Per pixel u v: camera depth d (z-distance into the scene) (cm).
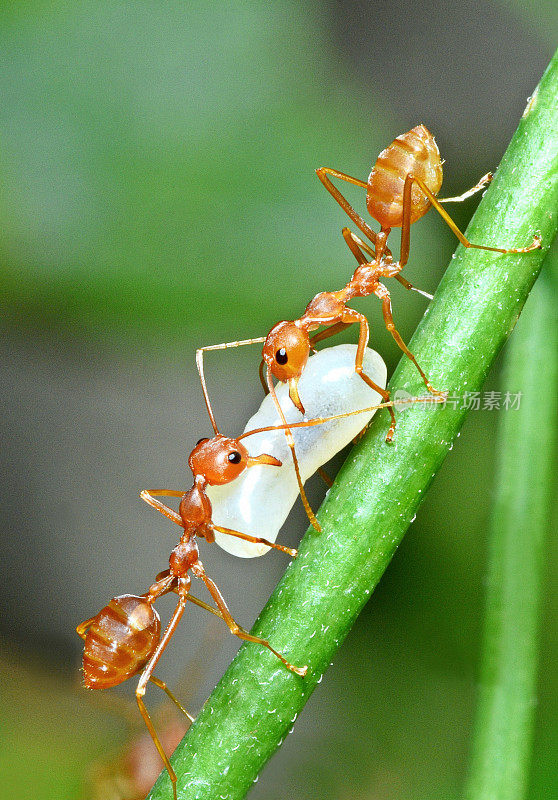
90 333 11
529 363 9
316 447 9
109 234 11
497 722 9
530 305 9
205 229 11
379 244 10
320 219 11
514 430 9
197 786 9
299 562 9
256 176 11
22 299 11
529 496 9
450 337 9
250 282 11
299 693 9
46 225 11
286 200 11
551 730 10
